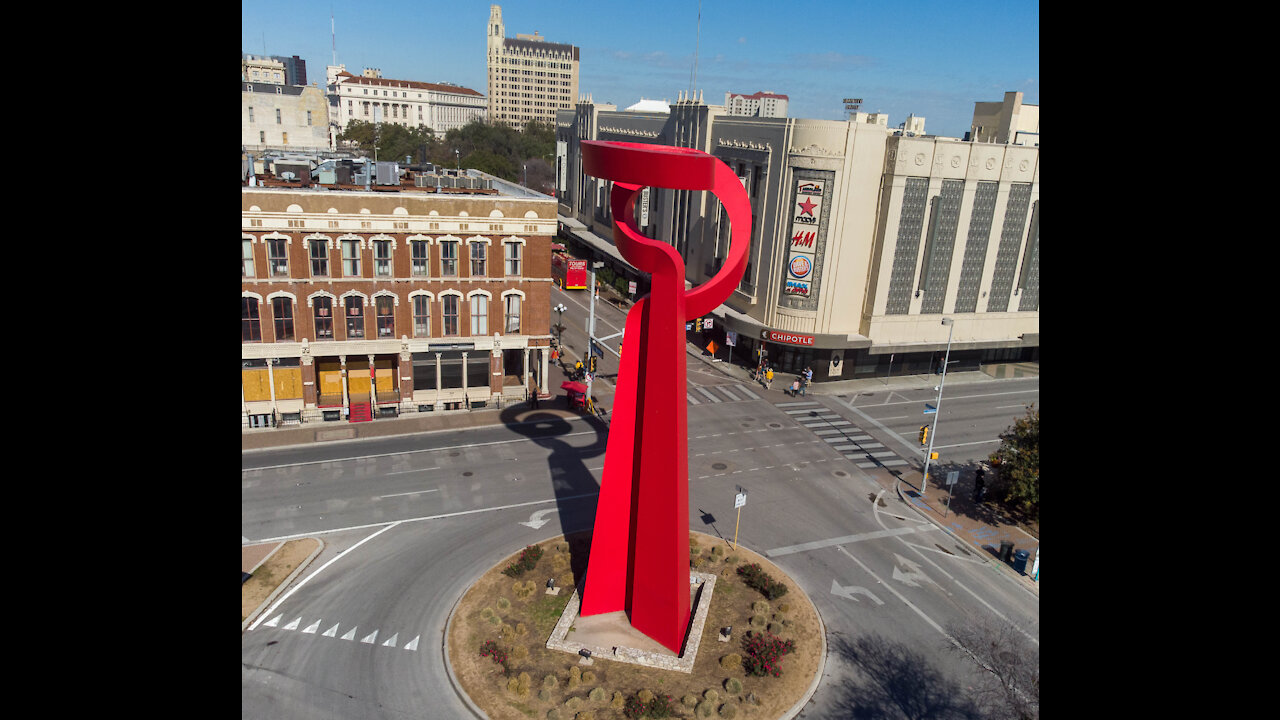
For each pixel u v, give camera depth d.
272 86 96.62
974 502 39.69
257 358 44.31
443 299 46.91
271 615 27.66
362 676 24.81
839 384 59.66
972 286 61.66
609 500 26.89
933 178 56.44
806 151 55.38
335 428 45.59
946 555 34.12
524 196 49.53
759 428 48.94
